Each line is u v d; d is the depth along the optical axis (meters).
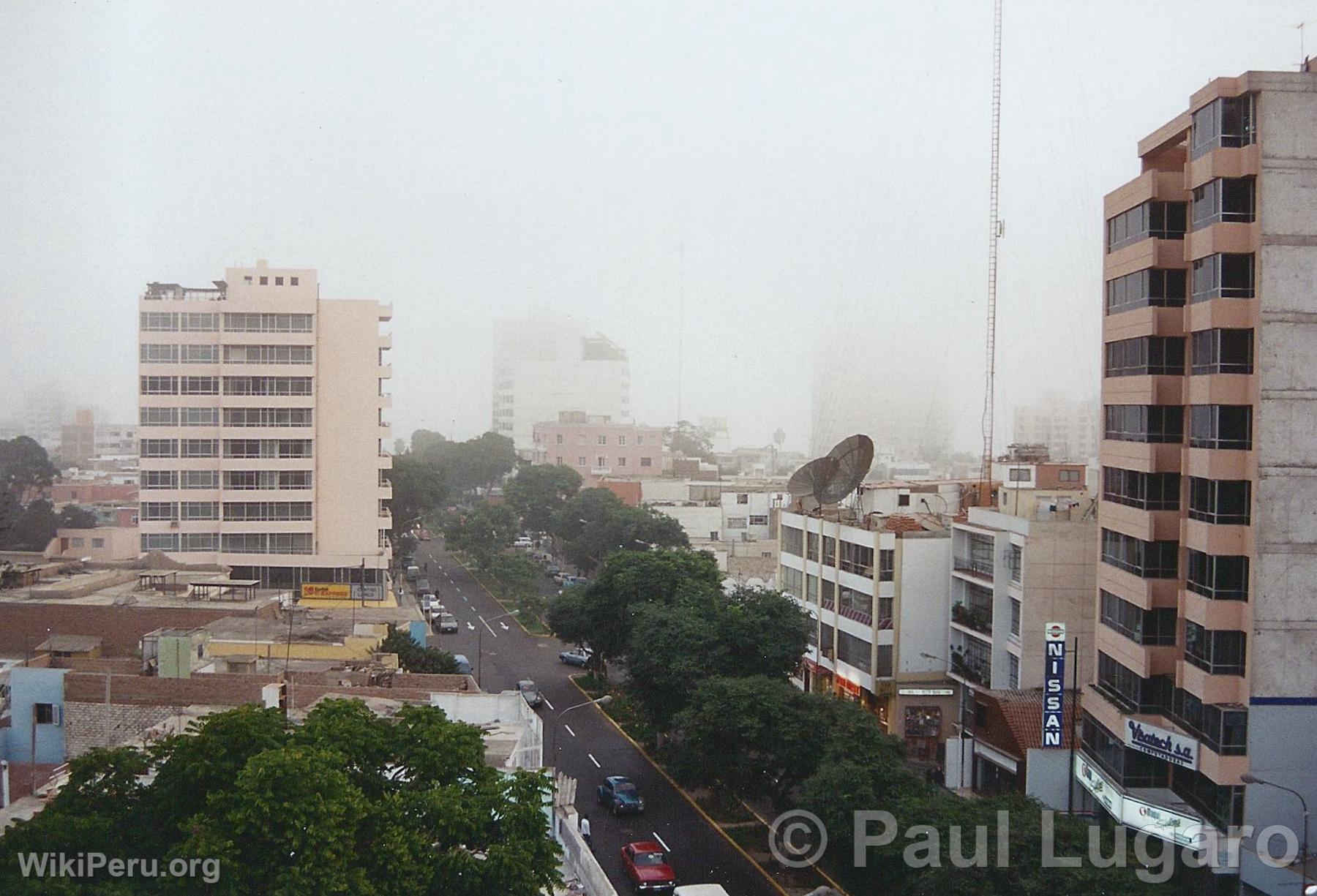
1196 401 36.09
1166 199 38.28
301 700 40.06
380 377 88.06
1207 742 34.53
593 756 54.34
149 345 84.12
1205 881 34.44
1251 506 34.03
